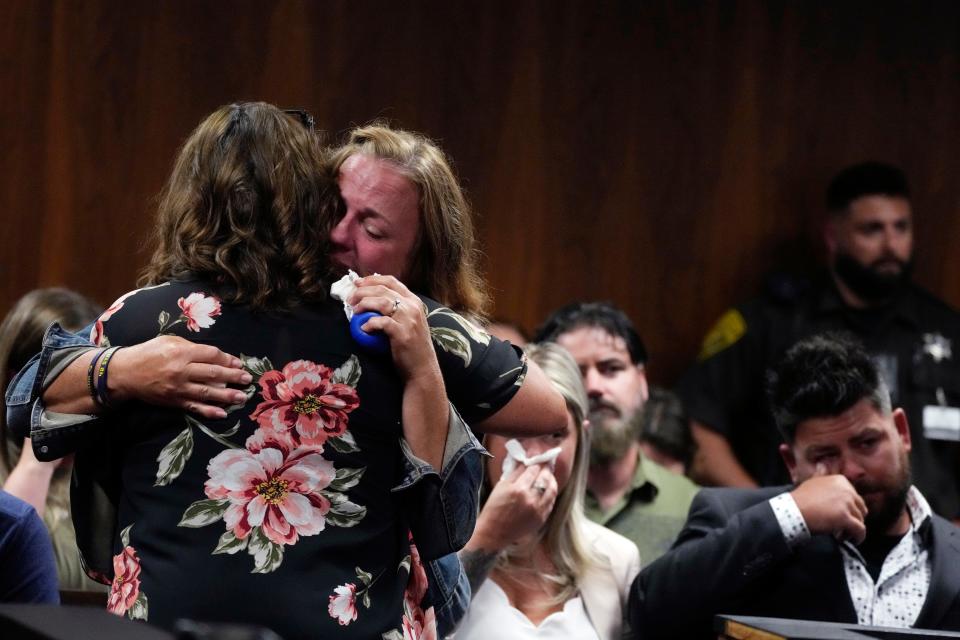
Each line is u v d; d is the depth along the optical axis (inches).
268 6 425.4
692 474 380.8
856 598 248.4
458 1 444.1
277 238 167.2
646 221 461.1
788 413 258.1
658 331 460.8
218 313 163.8
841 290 442.0
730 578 241.9
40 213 407.8
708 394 435.5
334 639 154.1
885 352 436.1
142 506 158.7
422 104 439.8
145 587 154.6
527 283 450.0
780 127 470.3
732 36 467.8
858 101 475.8
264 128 171.9
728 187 466.6
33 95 407.8
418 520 165.6
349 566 158.4
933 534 252.5
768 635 172.2
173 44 417.7
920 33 480.1
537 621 254.5
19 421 166.6
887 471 251.3
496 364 173.0
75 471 169.2
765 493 267.0
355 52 433.1
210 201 168.4
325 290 168.6
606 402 324.2
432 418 164.2
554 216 453.1
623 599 266.1
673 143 463.5
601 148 457.7
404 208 178.7
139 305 166.2
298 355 162.4
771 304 445.4
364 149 181.5
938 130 481.4
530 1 451.2
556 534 259.3
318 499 158.7
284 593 154.0
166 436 159.8
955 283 482.6
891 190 435.2
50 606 134.2
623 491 323.6
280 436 159.0
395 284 167.5
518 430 175.8
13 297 405.1
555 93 453.4
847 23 475.8
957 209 482.3
